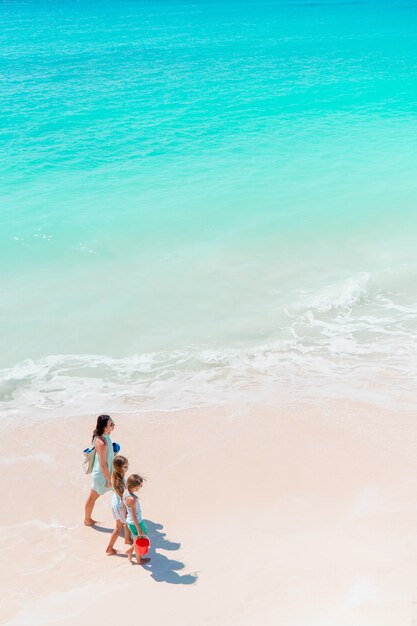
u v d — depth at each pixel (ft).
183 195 71.67
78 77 139.33
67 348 46.21
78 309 50.62
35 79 137.80
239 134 95.61
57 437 37.63
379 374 43.29
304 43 189.98
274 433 37.78
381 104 113.19
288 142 91.66
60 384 42.47
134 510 27.35
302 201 70.33
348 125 100.37
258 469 34.86
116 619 25.36
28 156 85.20
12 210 66.80
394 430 37.83
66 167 81.15
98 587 27.27
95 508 32.58
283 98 117.60
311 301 51.75
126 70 147.54
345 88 125.59
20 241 60.03
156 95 120.26
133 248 59.82
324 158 84.64
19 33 230.27
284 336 47.55
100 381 42.86
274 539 29.73
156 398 41.19
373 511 31.30
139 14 296.51
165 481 34.04
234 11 298.15
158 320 49.57
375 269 56.85
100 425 29.50
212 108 110.32
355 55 166.09
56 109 110.32
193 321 49.52
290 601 25.53
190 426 38.50
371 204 69.67
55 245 59.72
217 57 165.17
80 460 35.91
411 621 23.44
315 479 33.99
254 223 65.00
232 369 44.11
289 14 277.03
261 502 32.45
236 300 52.24
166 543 29.78
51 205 68.33
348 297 51.90
